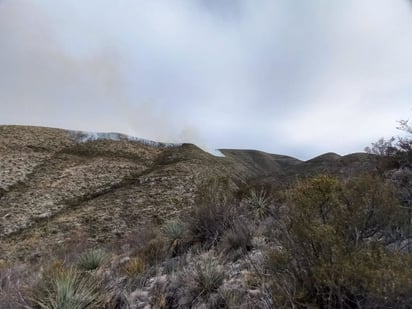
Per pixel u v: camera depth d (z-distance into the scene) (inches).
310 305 106.7
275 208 216.7
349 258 106.0
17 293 182.9
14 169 1489.9
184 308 166.9
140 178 1499.8
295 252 120.1
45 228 976.9
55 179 1459.2
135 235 444.1
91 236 878.4
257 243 205.5
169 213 1022.4
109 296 182.2
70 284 171.2
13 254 753.6
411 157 294.2
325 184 131.0
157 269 220.1
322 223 127.0
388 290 94.6
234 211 275.1
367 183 130.9
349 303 105.6
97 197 1325.0
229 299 150.1
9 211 1116.5
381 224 127.9
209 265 180.7
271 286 129.0
